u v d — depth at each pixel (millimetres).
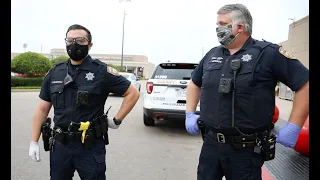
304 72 1767
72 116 2121
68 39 2100
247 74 1845
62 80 2152
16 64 23125
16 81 21406
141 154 4641
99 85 2158
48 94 2281
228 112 1914
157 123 7496
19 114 8211
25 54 23672
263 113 1857
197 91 2363
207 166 2092
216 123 1972
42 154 4379
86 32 2145
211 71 2049
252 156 1896
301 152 4156
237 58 1934
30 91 18797
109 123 2361
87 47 2127
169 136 6039
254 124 1854
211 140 2055
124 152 4727
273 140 1886
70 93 2131
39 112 2301
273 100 1906
